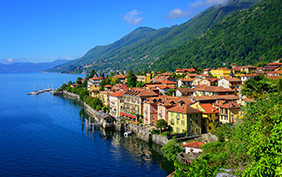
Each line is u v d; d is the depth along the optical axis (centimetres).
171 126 10788
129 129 12519
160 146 10012
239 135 4519
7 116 16850
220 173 4278
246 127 4506
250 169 2612
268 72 19725
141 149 9825
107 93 17638
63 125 14188
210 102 11644
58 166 8344
